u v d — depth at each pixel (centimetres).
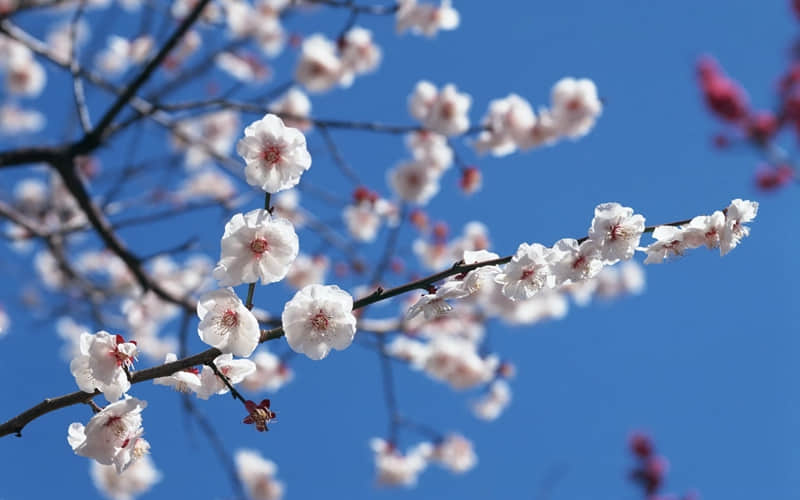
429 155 917
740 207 300
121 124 651
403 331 762
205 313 273
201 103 666
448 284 293
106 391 268
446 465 951
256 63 985
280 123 288
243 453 977
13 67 1035
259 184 286
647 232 305
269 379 903
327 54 870
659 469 777
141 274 675
